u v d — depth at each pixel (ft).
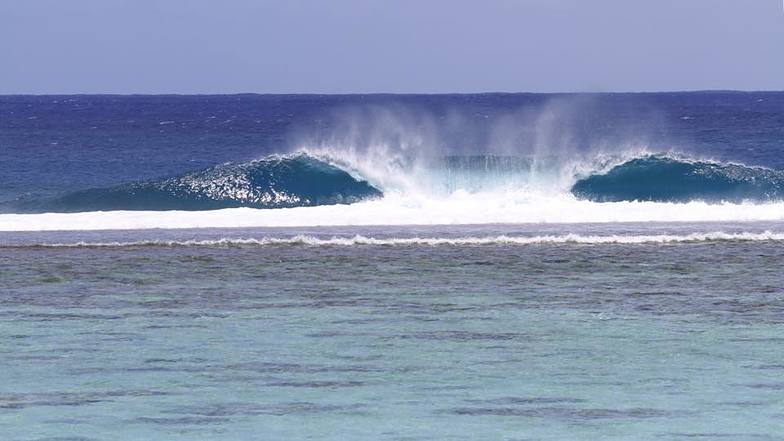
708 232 361.51
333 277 285.23
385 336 216.54
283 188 484.74
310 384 180.24
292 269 297.12
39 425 157.69
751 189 475.31
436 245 335.06
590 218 396.57
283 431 154.51
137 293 264.31
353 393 174.81
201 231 365.61
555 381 181.88
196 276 286.87
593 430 154.92
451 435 152.66
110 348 206.49
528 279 281.74
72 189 647.97
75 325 227.40
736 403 168.45
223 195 482.28
